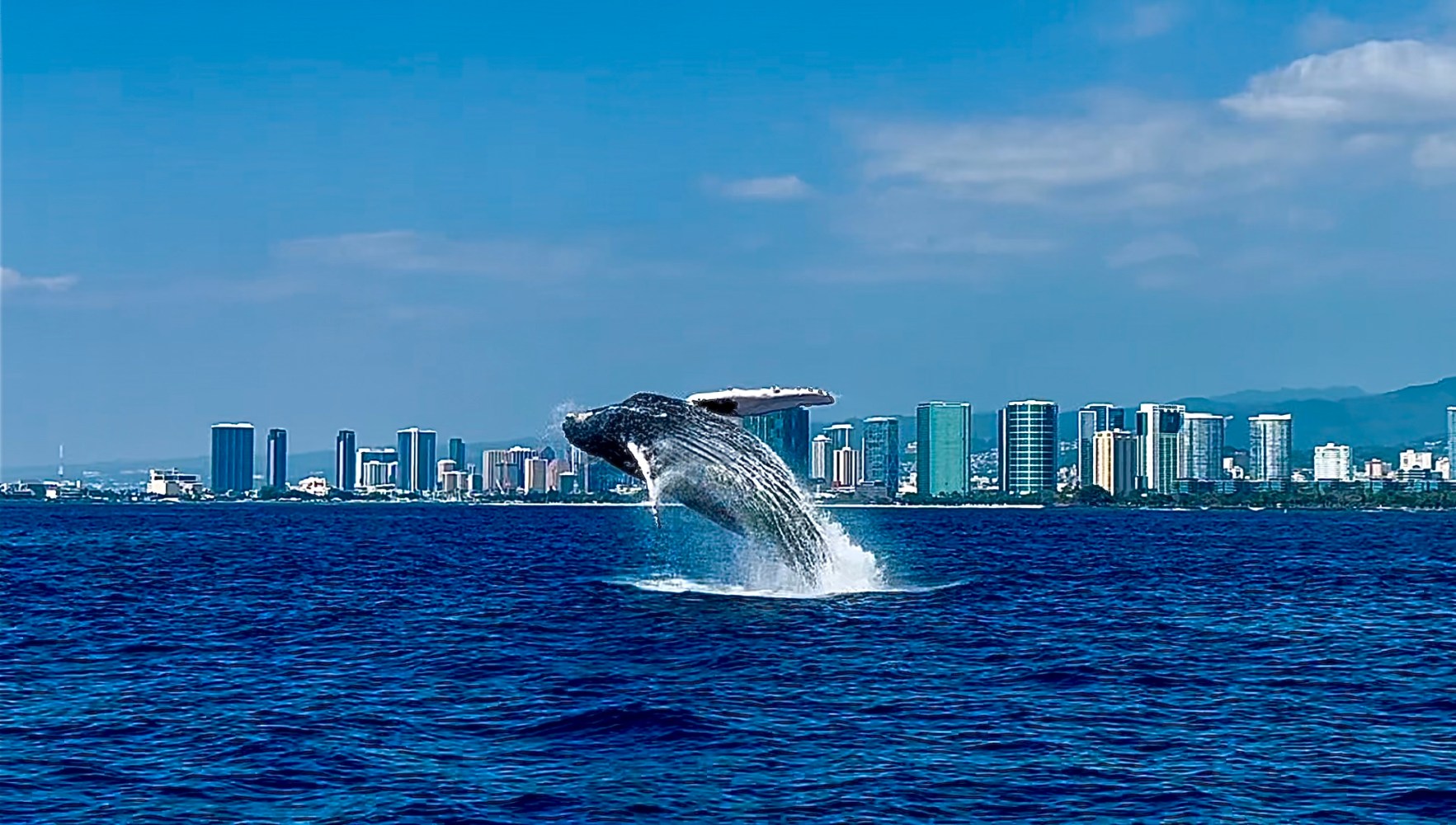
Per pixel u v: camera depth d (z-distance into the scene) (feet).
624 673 115.44
